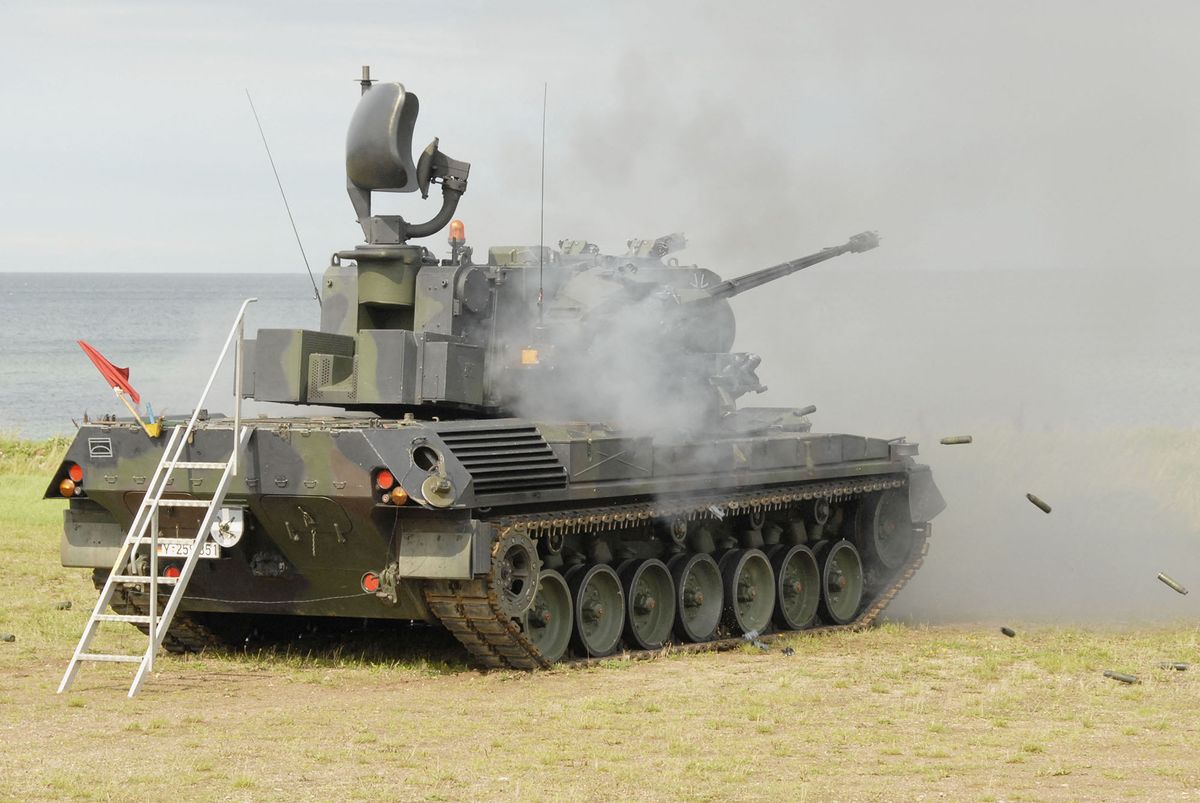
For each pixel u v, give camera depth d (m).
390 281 31.09
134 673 28.14
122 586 30.00
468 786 19.44
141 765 20.25
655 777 19.97
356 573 28.27
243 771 19.97
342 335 31.27
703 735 22.83
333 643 32.09
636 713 24.47
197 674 28.27
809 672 28.86
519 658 28.50
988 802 18.92
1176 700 26.27
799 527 36.78
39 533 49.34
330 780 19.61
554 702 25.36
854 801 18.95
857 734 22.98
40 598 37.09
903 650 32.44
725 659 31.06
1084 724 24.00
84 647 26.53
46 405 119.69
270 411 45.34
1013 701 25.86
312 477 27.00
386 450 26.66
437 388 29.66
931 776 20.28
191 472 27.94
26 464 67.56
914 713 24.78
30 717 23.66
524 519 28.33
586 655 30.55
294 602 29.20
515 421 29.41
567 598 29.97
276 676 28.16
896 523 40.09
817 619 37.25
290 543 28.19
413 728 22.97
